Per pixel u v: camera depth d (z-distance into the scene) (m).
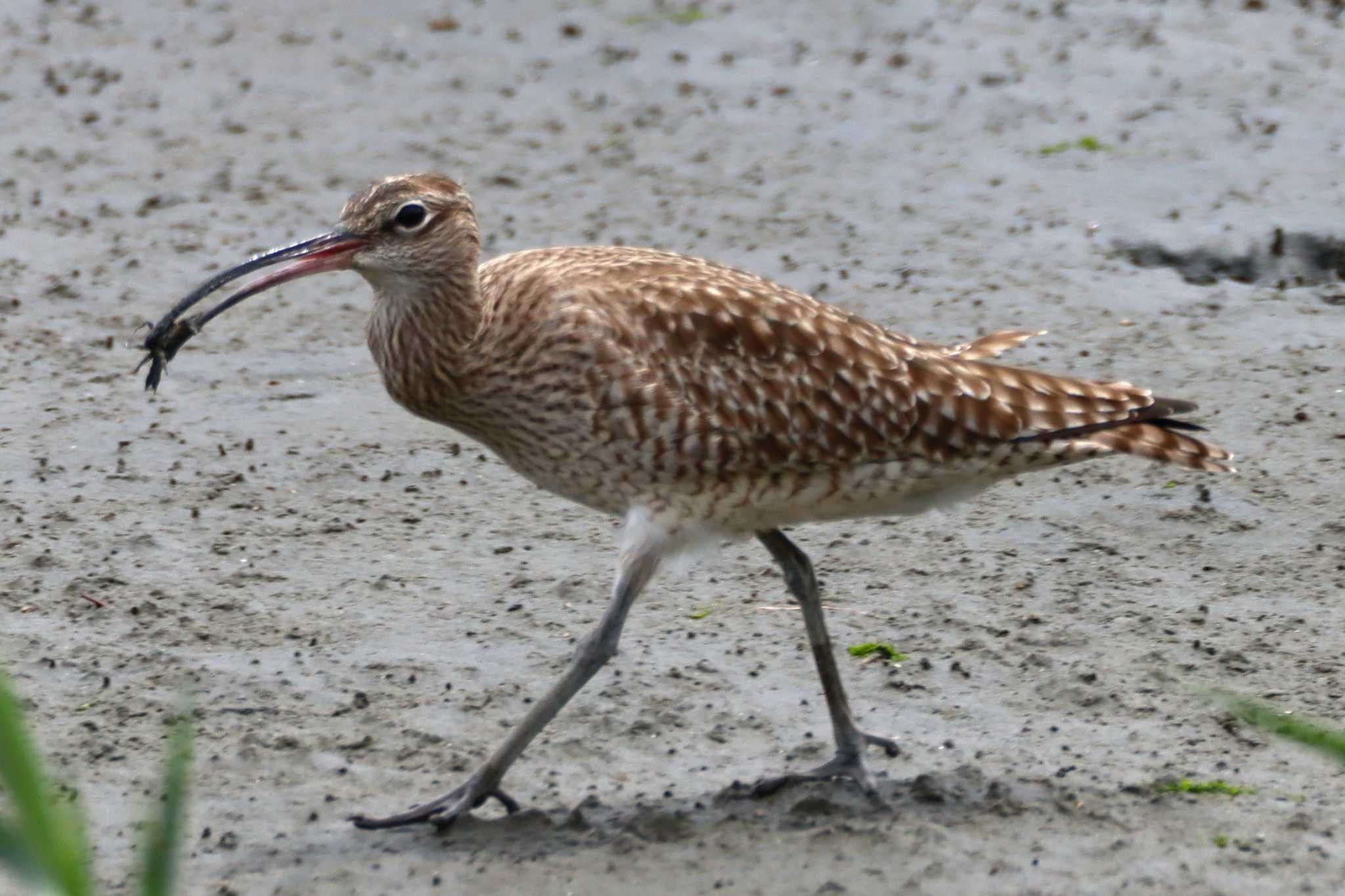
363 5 26.50
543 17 25.88
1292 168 20.12
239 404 15.29
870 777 9.48
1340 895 8.39
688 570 12.52
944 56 23.94
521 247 18.61
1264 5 25.41
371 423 15.02
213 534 12.95
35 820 6.38
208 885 8.61
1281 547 12.84
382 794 9.58
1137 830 9.02
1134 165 20.42
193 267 18.14
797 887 8.48
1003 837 8.95
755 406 9.73
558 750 10.08
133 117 22.45
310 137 21.98
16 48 24.73
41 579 12.12
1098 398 10.03
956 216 19.41
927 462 9.95
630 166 21.02
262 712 10.44
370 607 11.89
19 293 17.41
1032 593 12.16
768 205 19.78
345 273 18.30
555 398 9.83
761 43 24.77
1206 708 10.59
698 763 9.97
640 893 8.47
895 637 11.52
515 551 12.83
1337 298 17.50
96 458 14.19
